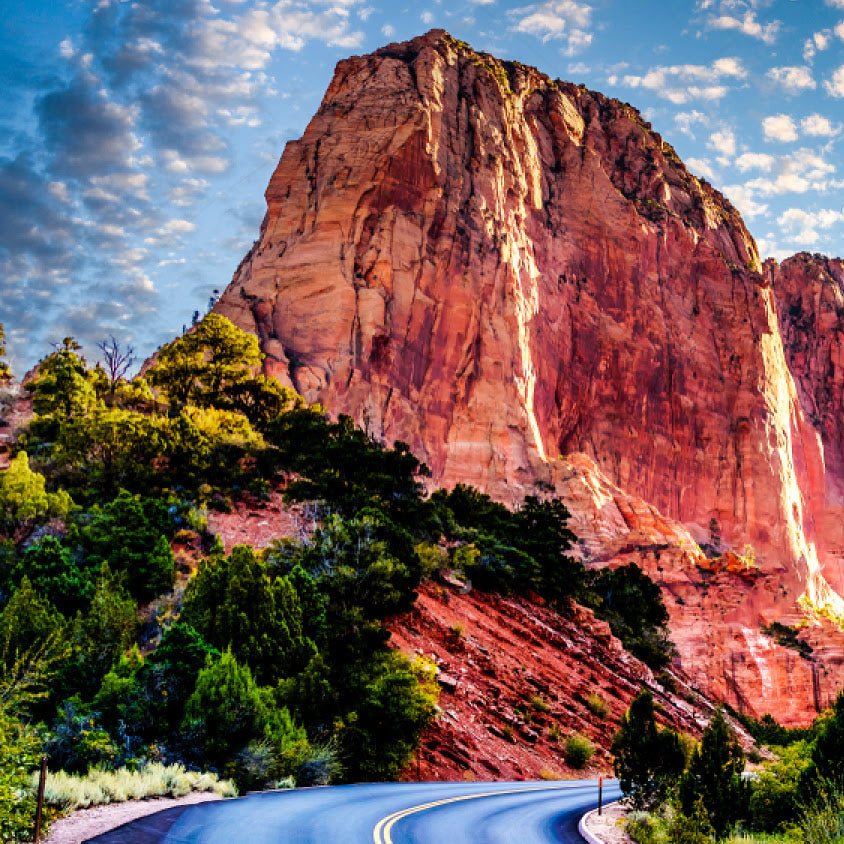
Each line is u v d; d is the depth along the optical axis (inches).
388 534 1913.1
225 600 1375.5
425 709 1332.4
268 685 1316.4
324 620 1501.0
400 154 5032.0
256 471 2442.2
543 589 2842.0
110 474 2204.7
